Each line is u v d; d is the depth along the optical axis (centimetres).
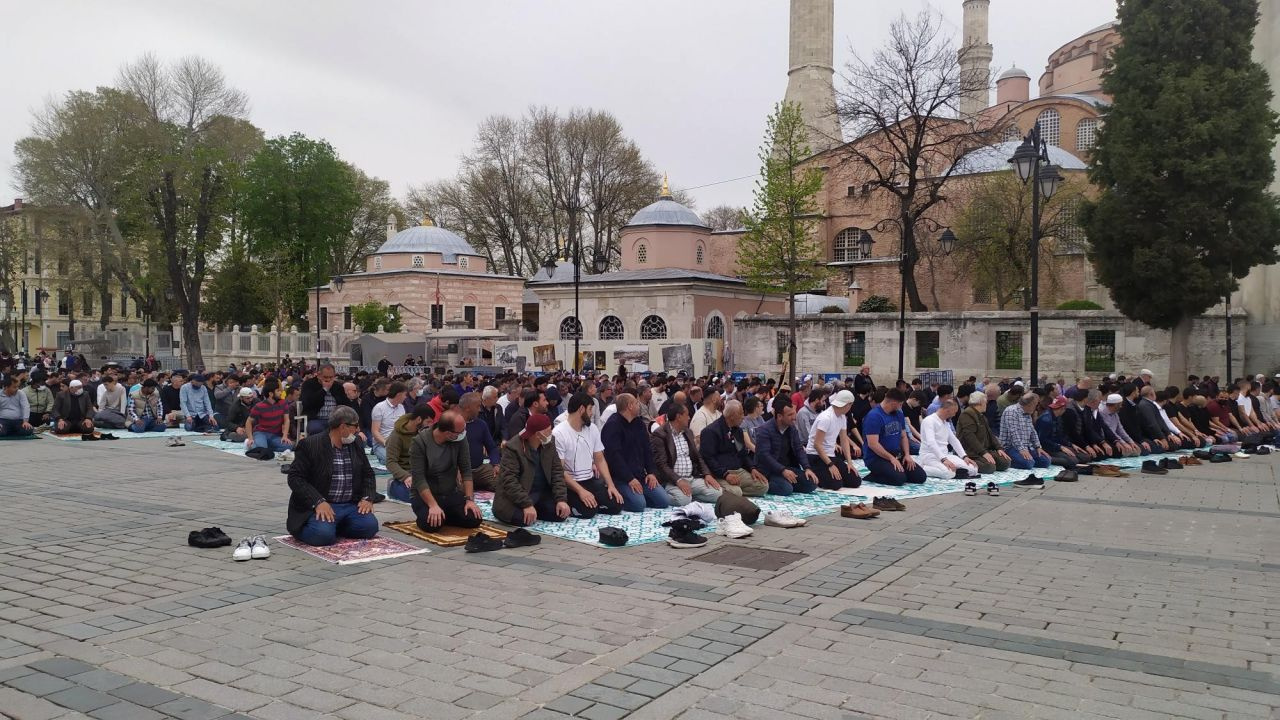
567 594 784
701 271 5025
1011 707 534
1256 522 1153
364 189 7975
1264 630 693
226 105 5125
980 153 5084
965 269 4562
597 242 6975
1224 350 3073
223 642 643
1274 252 2855
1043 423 1728
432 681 570
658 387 2011
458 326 6394
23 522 1088
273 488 1374
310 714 516
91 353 5966
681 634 671
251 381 2442
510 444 1096
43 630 666
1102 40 6397
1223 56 2811
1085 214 3038
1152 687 568
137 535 1013
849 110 4103
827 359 3806
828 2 5738
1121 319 3173
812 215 4522
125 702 530
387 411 1586
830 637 666
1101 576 863
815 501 1302
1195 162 2761
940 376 3369
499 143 7100
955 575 865
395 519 1137
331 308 6975
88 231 5328
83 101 5072
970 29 6894
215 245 5312
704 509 1133
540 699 541
